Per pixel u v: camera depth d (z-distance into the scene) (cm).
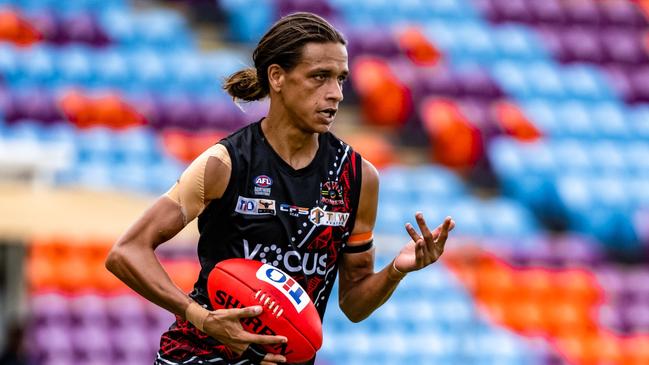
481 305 4653
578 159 5597
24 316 3584
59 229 3225
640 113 6059
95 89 5216
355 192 1365
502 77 5972
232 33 5934
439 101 5697
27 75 5191
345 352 4259
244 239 1310
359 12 6153
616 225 5253
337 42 1301
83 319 4097
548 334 4672
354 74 5722
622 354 4684
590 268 4956
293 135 1320
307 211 1323
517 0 6519
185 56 5575
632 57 6406
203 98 5325
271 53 1303
